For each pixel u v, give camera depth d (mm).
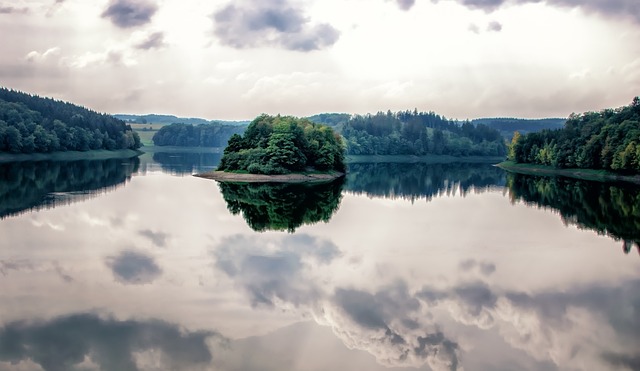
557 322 33250
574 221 72625
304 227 62406
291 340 29344
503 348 29328
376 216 74500
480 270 45062
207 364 26188
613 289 40250
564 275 43969
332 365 26609
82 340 28578
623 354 28812
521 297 38000
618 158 148125
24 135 181000
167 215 68125
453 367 26891
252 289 37719
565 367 27219
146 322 31281
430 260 48000
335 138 165375
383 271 43625
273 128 141250
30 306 33438
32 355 26688
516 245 55656
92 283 38250
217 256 46625
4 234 53688
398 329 31516
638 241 58594
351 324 32000
